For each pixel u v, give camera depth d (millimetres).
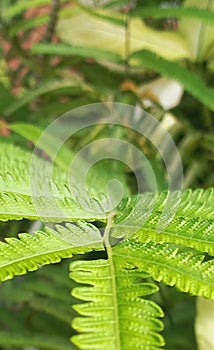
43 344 618
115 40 787
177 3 835
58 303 702
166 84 815
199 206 338
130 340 252
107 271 290
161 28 905
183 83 583
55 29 774
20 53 794
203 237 311
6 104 752
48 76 792
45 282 716
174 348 626
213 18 605
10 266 287
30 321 725
